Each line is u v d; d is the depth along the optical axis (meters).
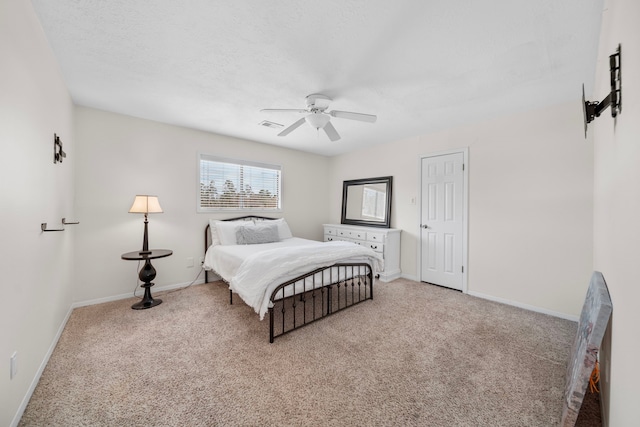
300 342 2.18
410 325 2.51
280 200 4.72
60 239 2.25
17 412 1.36
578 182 2.62
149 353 2.01
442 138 3.70
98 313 2.73
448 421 1.39
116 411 1.44
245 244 3.65
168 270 3.52
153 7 1.47
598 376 1.63
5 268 1.23
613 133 1.32
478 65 2.04
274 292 2.18
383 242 4.02
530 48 1.82
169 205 3.50
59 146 2.08
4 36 1.20
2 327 1.21
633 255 0.89
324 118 2.54
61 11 1.52
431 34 1.68
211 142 3.87
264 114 3.12
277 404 1.50
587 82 2.28
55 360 1.90
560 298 2.72
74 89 2.49
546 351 2.06
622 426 0.96
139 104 2.83
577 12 1.48
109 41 1.78
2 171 1.19
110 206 3.07
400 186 4.24
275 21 1.57
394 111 2.98
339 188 5.26
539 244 2.86
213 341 2.19
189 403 1.50
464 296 3.34
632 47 0.87
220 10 1.48
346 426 1.35
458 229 3.54
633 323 0.86
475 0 1.40
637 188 0.84
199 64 2.05
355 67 2.07
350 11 1.48
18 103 1.36
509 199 3.08
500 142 3.15
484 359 1.95
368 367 1.85
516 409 1.48
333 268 2.75
